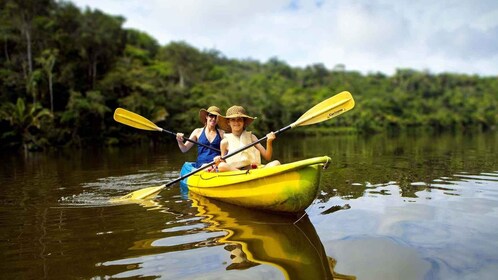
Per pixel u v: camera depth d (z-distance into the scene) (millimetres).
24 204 4336
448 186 4906
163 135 26984
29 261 2506
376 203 3975
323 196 4402
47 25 23750
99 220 3549
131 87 26391
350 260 2396
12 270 2357
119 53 32281
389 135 35844
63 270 2344
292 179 3473
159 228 3246
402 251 2525
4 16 22812
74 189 5344
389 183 5230
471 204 3852
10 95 21078
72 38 24703
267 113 38969
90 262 2469
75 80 23859
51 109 21188
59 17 25375
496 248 2559
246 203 3965
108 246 2789
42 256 2598
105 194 4930
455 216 3391
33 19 22906
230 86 42500
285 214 3678
